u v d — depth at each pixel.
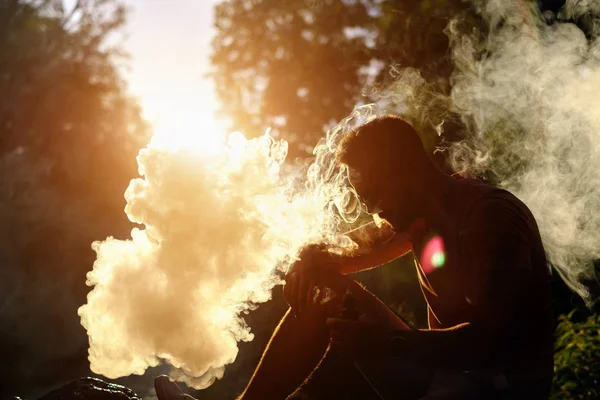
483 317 2.11
